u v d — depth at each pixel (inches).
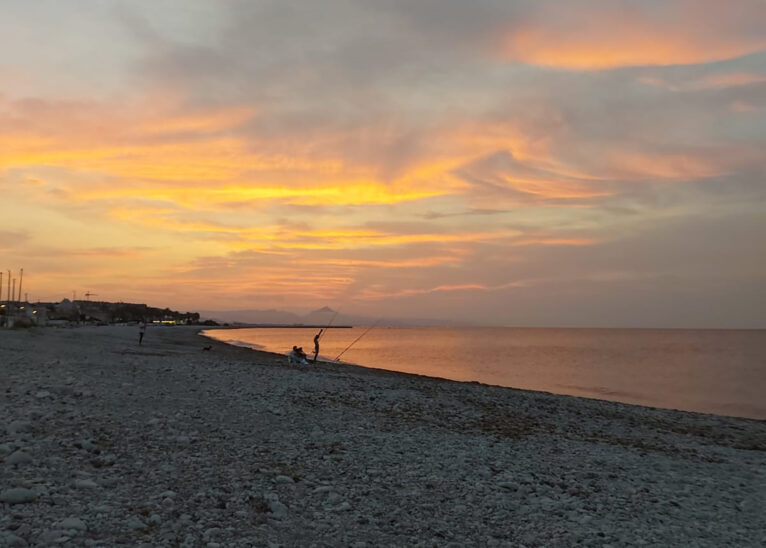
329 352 3617.1
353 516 333.7
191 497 326.0
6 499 277.4
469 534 326.3
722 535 363.6
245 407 644.7
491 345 5482.3
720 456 653.9
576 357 3516.2
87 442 403.5
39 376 703.7
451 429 656.4
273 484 372.5
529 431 694.5
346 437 550.3
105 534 255.9
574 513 379.9
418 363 2662.4
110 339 2219.5
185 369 970.7
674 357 3646.7
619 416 912.3
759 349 4972.9
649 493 450.9
